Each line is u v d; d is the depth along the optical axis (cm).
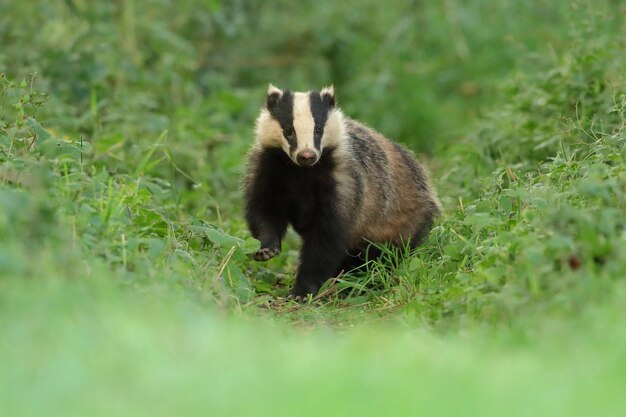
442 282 1141
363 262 1373
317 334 966
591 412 648
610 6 1866
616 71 1488
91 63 1777
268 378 696
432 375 714
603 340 770
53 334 733
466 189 1506
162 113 1923
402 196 1402
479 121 1794
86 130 1630
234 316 966
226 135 1930
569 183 1151
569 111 1502
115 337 736
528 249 957
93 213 1006
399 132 2211
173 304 893
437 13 2389
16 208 905
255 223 1330
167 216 1289
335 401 657
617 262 900
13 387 659
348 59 2339
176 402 648
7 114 1328
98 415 622
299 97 1304
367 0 2417
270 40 2361
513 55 2259
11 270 819
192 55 2144
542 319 852
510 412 648
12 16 1948
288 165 1302
